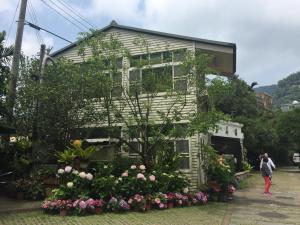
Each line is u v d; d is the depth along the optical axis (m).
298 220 11.03
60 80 14.23
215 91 13.52
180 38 16.28
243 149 29.91
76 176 11.45
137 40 15.47
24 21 15.30
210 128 14.17
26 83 14.30
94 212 10.89
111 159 14.16
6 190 13.41
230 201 14.43
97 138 15.61
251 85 42.59
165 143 13.96
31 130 14.43
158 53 16.52
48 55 15.47
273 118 47.84
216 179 14.57
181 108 14.38
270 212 12.23
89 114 14.41
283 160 51.91
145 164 13.48
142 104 14.17
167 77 13.85
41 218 10.11
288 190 18.73
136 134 13.96
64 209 10.59
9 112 13.84
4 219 9.75
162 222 10.07
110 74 13.59
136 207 11.43
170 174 13.21
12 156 14.70
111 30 17.50
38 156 14.09
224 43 16.08
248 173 27.56
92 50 13.76
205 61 13.62
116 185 11.66
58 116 14.20
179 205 12.61
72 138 14.87
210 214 11.52
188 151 15.41
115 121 14.29
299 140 42.41
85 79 13.61
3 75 12.69
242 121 34.78
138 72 14.12
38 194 12.36
